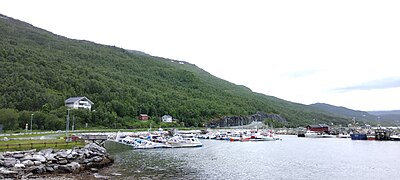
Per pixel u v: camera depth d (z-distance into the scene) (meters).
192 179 44.44
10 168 42.78
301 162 64.50
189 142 103.38
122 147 94.94
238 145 111.44
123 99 194.50
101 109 168.00
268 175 49.09
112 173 46.91
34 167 44.28
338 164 62.16
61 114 141.00
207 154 78.50
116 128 159.62
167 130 163.25
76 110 151.62
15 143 58.72
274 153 82.44
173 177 45.47
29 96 153.88
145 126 174.25
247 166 57.84
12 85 157.75
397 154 81.19
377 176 50.16
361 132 171.50
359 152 86.31
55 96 164.88
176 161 63.44
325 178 47.94
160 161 62.78
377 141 134.50
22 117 125.56
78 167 47.47
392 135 141.25
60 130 128.38
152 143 98.00
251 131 179.50
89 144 62.59
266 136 147.38
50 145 58.19
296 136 182.00
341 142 129.12
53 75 190.50
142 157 69.75
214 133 157.88
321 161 66.44
